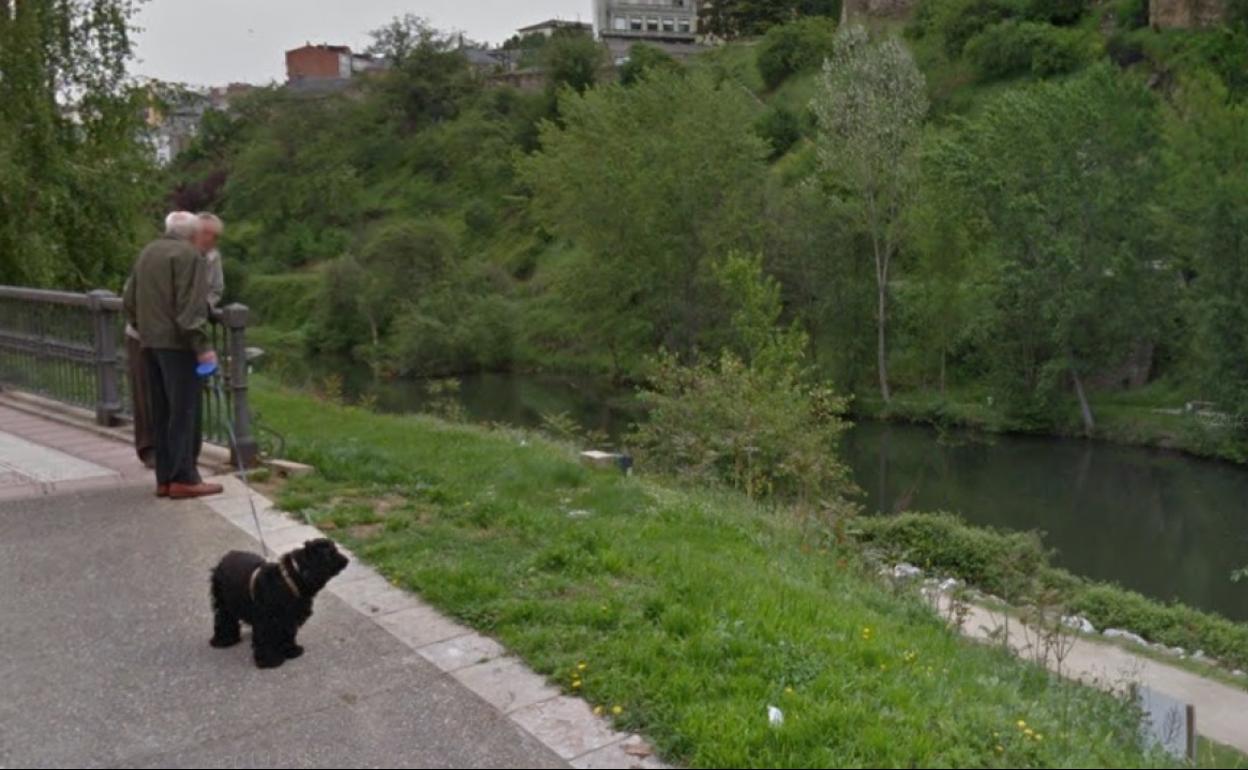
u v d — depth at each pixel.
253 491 7.41
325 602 5.36
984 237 39.44
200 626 5.05
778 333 28.16
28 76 18.97
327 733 4.00
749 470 14.09
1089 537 23.77
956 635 6.88
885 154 40.34
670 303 42.38
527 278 69.12
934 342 40.91
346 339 60.84
